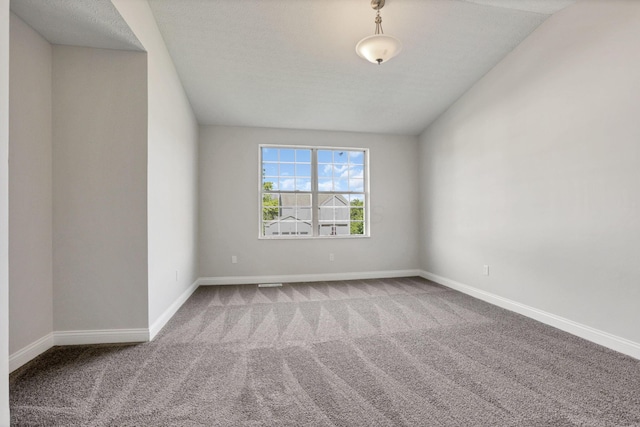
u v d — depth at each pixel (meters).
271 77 3.36
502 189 3.16
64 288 2.20
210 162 4.33
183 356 2.03
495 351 2.10
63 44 2.20
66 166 2.20
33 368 1.86
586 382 1.69
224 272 4.33
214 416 1.40
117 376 1.77
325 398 1.54
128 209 2.28
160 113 2.63
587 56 2.29
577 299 2.38
